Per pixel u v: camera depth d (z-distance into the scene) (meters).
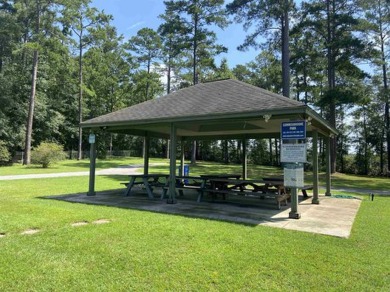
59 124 31.64
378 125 28.73
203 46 25.28
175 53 25.59
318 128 9.42
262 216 6.70
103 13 29.47
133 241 4.55
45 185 12.19
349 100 18.47
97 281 3.26
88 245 4.34
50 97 31.23
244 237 4.89
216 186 9.41
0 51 26.48
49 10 24.52
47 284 3.17
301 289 3.16
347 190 13.88
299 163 6.47
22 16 24.84
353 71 19.77
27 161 23.55
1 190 10.51
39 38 23.75
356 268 3.71
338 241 4.82
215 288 3.15
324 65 22.36
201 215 6.64
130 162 31.12
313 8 19.88
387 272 3.61
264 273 3.53
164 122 8.04
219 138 12.92
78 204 7.87
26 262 3.72
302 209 7.84
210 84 9.77
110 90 37.59
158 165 27.48
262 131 11.48
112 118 9.00
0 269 3.50
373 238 5.05
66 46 26.59
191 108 7.98
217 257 3.97
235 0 18.09
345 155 32.06
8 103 25.09
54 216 6.17
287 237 4.98
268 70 29.78
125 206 7.67
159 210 7.19
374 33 22.00
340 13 19.56
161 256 3.97
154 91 36.56
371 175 26.84
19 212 6.54
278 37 19.30
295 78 28.48
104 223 5.66
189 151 41.84
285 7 17.14
